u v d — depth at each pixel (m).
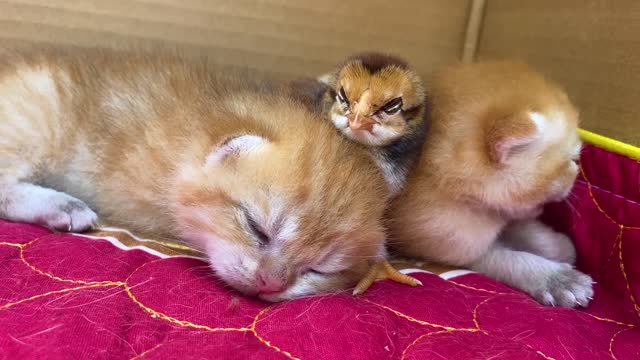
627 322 0.16
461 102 0.18
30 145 0.17
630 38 0.19
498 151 0.17
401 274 0.16
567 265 0.18
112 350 0.11
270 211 0.15
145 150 0.17
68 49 0.20
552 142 0.17
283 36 0.23
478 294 0.16
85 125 0.18
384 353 0.12
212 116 0.17
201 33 0.22
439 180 0.18
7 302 0.12
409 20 0.24
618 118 0.19
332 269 0.16
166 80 0.18
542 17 0.22
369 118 0.16
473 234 0.18
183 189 0.16
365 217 0.16
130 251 0.15
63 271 0.14
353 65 0.16
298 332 0.13
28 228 0.16
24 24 0.21
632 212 0.18
